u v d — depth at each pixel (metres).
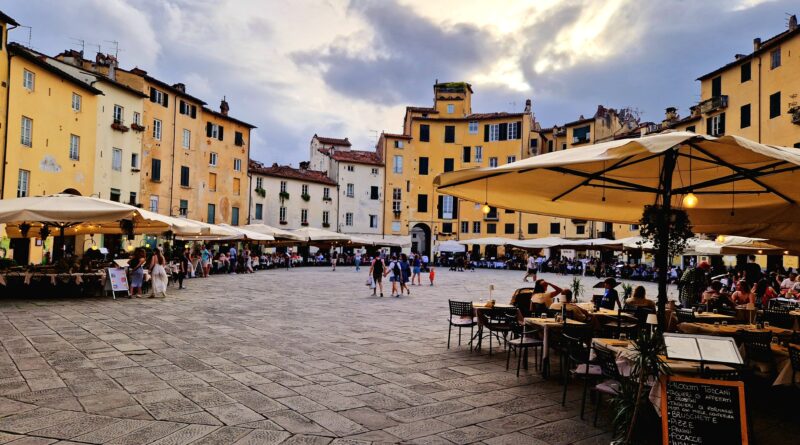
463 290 24.81
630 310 9.97
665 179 6.57
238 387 6.88
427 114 64.19
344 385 7.13
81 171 29.91
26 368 7.56
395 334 11.36
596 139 53.84
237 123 49.69
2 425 5.32
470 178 6.43
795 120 29.75
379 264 20.95
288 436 5.21
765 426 5.94
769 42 32.34
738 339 7.23
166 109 40.84
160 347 9.23
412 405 6.33
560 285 29.92
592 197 8.96
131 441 4.98
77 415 5.66
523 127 59.28
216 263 34.34
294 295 19.91
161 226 20.12
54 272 16.70
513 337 9.35
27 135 25.73
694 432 4.62
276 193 54.69
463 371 8.10
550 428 5.63
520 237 57.75
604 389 5.58
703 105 38.00
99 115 33.38
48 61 31.61
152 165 39.38
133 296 17.66
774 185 7.34
